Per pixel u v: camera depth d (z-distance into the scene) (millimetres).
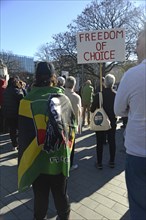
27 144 2584
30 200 3965
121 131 8875
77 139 7719
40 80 2668
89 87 9758
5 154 6324
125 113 2137
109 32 5625
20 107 2637
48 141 2514
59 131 2502
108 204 3775
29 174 2584
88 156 6039
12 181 4676
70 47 40344
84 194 4098
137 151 1994
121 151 6418
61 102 2605
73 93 4785
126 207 3684
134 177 2037
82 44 5820
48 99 2566
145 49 2053
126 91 2027
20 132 2631
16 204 3855
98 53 5746
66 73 11398
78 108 4793
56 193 2734
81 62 5871
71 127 2699
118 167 5305
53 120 2484
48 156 2580
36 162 2592
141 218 2031
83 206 3729
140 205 2035
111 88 4992
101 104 4910
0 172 5129
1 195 4137
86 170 5133
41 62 2744
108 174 4922
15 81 5988
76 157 5969
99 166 5156
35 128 2543
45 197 2730
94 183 4512
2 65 7574
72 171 5074
